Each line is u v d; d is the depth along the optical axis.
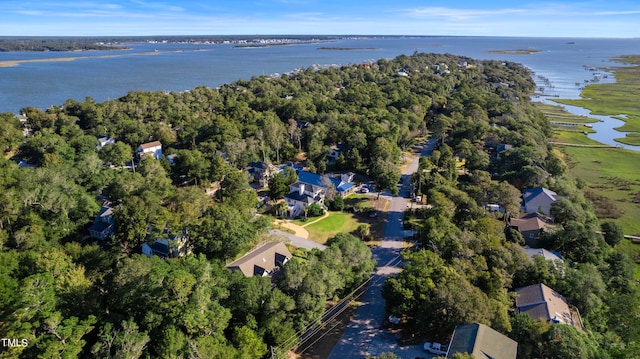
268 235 77.31
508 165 106.19
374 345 51.47
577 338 43.81
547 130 154.75
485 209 80.81
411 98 181.38
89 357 41.62
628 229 86.44
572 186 97.31
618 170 123.19
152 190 78.88
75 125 145.88
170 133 137.38
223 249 64.56
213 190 104.44
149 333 42.59
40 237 63.34
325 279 53.19
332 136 137.25
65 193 74.25
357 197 101.25
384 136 125.81
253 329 47.28
